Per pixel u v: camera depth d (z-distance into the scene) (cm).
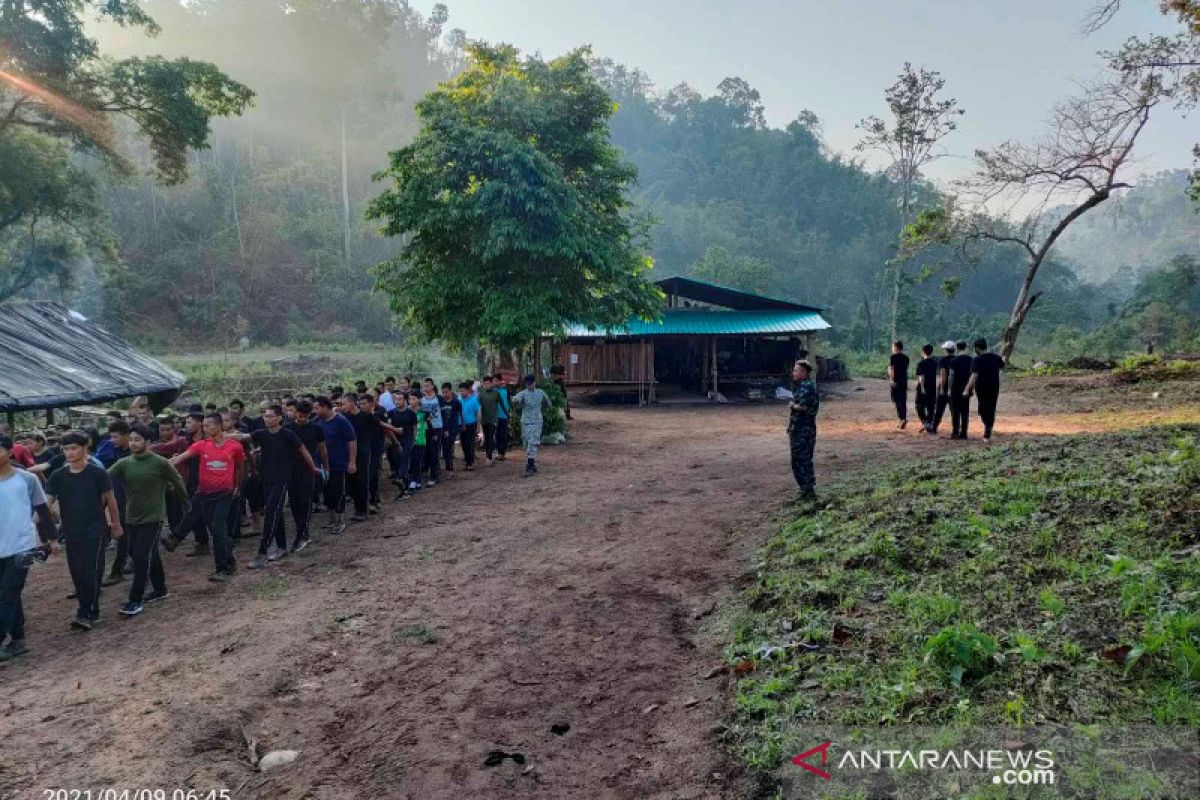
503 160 1719
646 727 466
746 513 944
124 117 5981
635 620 642
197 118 2769
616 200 2116
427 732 479
